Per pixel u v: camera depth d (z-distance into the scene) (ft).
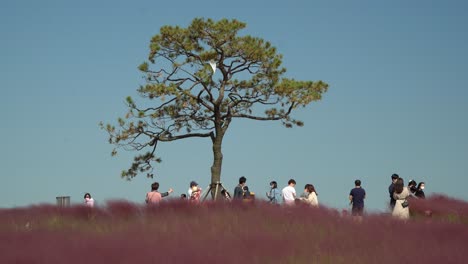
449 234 53.62
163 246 45.06
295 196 88.99
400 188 70.03
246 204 69.92
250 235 51.62
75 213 70.38
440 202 82.53
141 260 41.91
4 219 69.05
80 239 48.32
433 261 44.14
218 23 116.37
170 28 115.75
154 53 117.70
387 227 57.36
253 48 117.80
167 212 66.44
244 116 125.39
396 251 47.26
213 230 55.26
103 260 41.98
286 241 50.16
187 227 56.34
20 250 44.80
